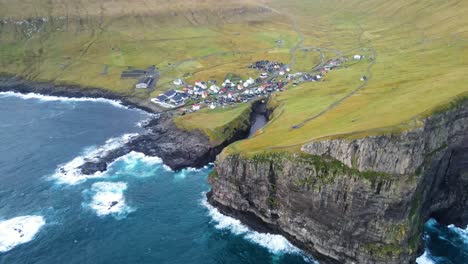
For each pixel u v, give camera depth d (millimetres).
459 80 146500
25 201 131875
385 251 104125
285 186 116188
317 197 110250
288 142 127375
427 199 117938
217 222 124750
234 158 125312
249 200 125125
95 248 112438
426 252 111938
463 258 110062
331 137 111062
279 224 120625
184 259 109625
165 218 125375
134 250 112062
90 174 146750
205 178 146500
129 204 131250
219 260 109625
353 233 107438
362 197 104812
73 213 126438
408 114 115812
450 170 120750
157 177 146125
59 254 109938
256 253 113188
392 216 104375
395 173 103125
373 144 104062
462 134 117812
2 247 112062
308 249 114938
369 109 141875
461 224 122625
